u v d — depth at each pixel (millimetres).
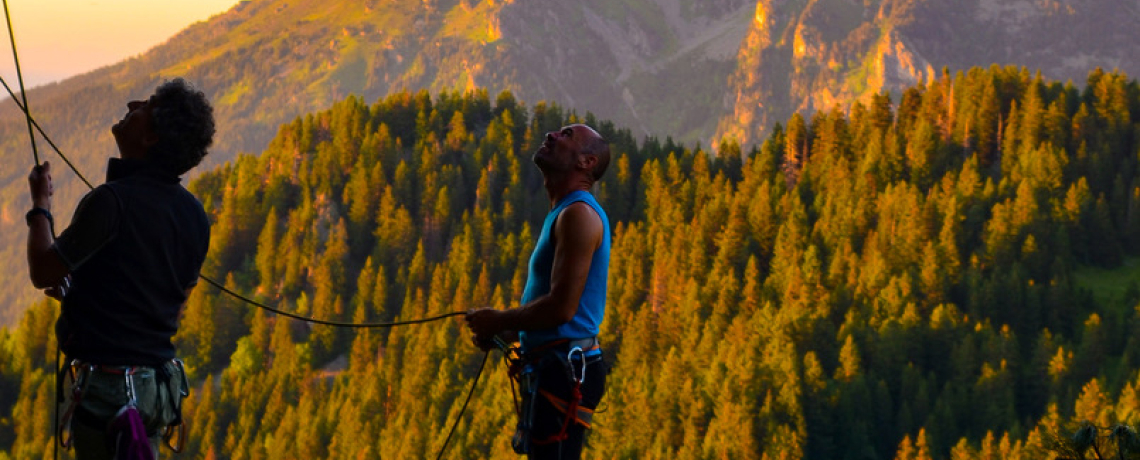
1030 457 129125
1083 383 158625
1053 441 7465
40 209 4703
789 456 142750
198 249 4992
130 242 4652
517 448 5223
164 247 4762
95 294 4629
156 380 4730
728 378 154875
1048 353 160750
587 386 5230
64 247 4531
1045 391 159125
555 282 5086
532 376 5207
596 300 5273
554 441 5141
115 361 4605
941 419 150375
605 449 149500
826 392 156250
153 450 4875
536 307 5102
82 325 4621
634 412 153625
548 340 5203
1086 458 7383
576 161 5301
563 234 5133
